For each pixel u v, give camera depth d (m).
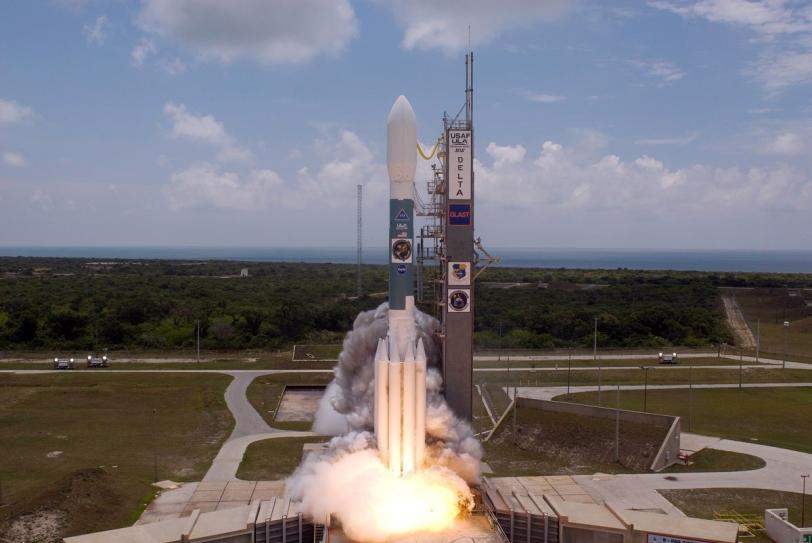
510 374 82.25
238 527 36.16
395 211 40.91
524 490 45.78
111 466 50.31
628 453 52.53
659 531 36.12
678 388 76.56
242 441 57.59
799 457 53.78
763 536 39.75
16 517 37.81
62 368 84.19
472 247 45.00
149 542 34.16
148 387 75.31
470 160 44.72
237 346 100.69
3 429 59.88
